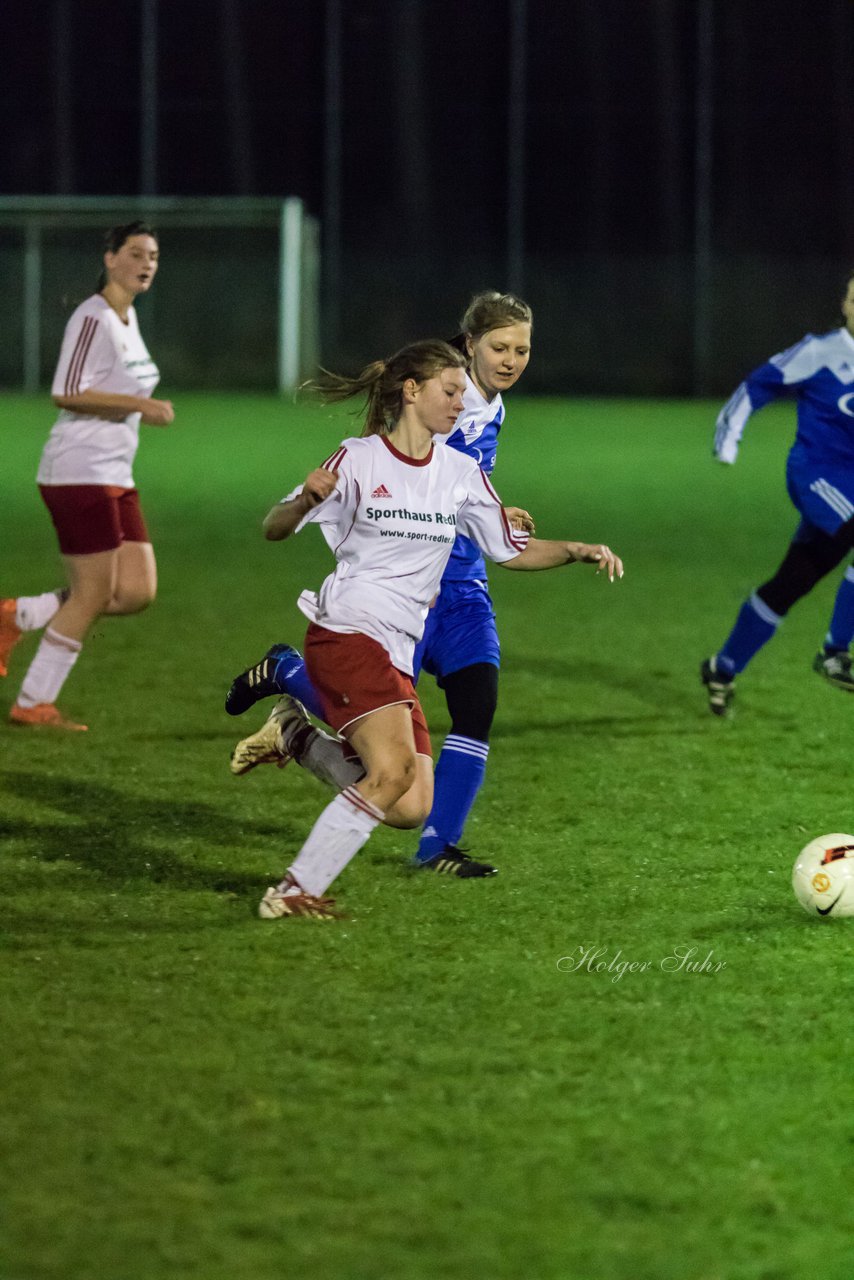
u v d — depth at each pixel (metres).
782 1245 10.16
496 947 15.44
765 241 101.50
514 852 18.64
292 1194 10.70
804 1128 11.68
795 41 99.88
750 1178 10.96
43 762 22.61
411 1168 11.05
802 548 25.28
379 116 104.31
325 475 15.44
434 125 103.94
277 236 102.94
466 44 103.06
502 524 16.97
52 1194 10.69
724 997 14.16
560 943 15.54
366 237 105.31
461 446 18.36
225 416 90.06
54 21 105.69
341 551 16.31
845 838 16.52
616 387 103.94
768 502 57.62
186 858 18.30
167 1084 12.33
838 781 21.94
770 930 15.97
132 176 106.75
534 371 104.62
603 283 103.31
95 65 105.88
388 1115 11.82
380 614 16.00
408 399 15.94
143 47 105.50
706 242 101.94
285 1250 10.05
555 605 37.19
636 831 19.53
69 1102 12.01
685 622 35.12
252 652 31.17
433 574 16.33
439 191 104.38
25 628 24.92
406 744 16.08
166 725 25.00
